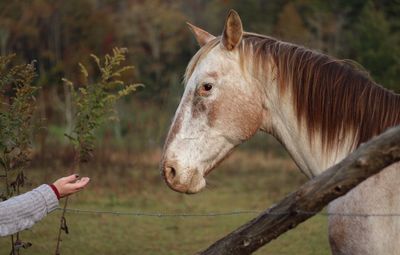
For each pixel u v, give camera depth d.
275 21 50.06
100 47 40.44
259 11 51.28
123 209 16.39
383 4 32.59
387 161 4.74
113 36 42.19
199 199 18.91
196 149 6.06
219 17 58.19
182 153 6.05
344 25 41.56
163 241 12.91
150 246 12.42
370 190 5.34
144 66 48.25
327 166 5.86
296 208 5.00
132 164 23.41
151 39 52.00
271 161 28.12
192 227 14.43
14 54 8.28
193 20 58.00
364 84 5.80
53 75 27.50
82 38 40.50
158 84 33.50
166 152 6.10
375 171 4.80
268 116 6.12
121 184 19.70
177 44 52.38
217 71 6.06
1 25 37.62
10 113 8.06
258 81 6.08
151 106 29.56
